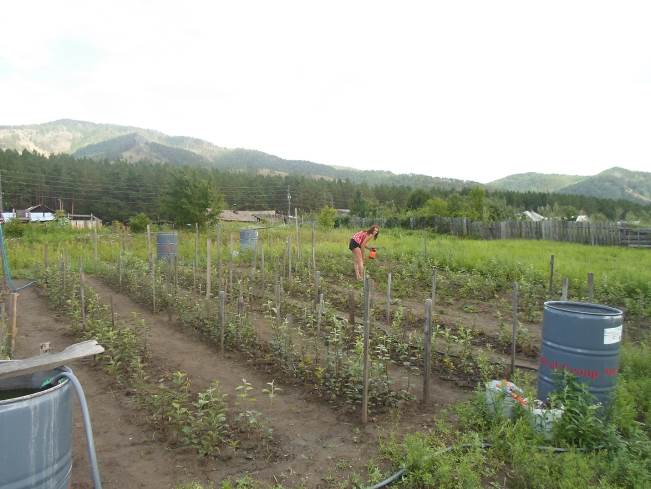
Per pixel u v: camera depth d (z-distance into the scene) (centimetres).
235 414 510
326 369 597
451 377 626
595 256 1772
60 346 796
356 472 396
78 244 2259
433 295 912
